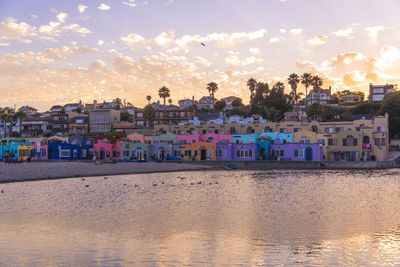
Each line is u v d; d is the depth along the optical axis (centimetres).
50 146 9806
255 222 2528
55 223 2498
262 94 16162
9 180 5062
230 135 9744
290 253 1803
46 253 1781
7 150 9644
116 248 1883
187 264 1633
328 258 1727
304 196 3872
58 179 5538
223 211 2970
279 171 7531
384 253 1805
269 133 9769
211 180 5634
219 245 1945
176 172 7162
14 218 2667
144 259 1698
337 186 4816
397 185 4941
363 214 2834
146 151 9681
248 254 1783
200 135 9931
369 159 9250
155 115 14625
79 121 15112
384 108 12181
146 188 4566
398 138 11512
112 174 6425
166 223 2498
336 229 2317
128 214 2838
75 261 1659
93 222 2533
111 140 10056
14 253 1773
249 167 8394
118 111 15062
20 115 15562
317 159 8881
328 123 10244
